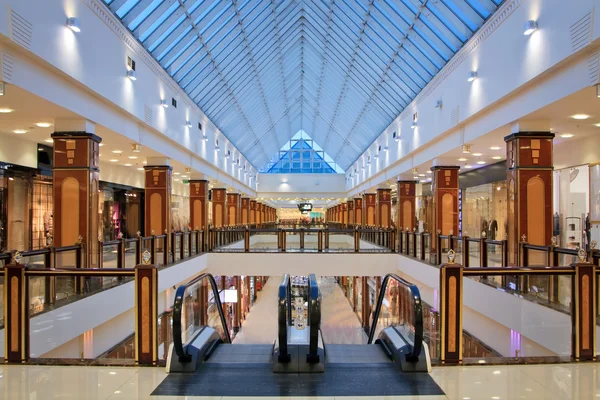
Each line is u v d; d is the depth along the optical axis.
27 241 9.83
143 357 3.74
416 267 10.78
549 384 3.28
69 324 5.38
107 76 7.23
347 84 15.75
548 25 5.83
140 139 9.29
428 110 11.46
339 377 3.43
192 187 15.70
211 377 3.43
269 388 3.21
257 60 13.88
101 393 3.11
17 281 3.74
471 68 8.49
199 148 13.98
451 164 11.91
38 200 10.28
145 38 8.75
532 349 5.70
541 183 7.16
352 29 11.59
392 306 5.25
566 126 7.70
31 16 5.07
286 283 3.83
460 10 8.16
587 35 5.01
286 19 12.91
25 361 3.74
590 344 3.81
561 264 5.61
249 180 27.36
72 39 6.05
